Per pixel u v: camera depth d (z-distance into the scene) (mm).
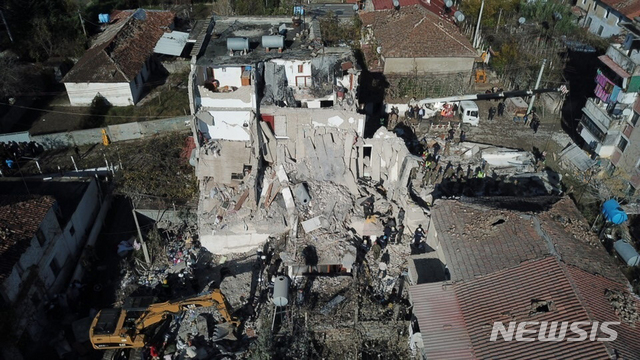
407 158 31672
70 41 53469
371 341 26438
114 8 63906
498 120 45906
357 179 32875
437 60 45625
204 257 31391
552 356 19547
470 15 59594
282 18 36969
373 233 30516
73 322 27453
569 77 49750
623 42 36656
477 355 20781
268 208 30938
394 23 48938
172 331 26922
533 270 22766
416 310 23297
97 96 47094
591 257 24094
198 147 31984
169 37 54125
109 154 40969
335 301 27688
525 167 38969
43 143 41375
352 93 32469
